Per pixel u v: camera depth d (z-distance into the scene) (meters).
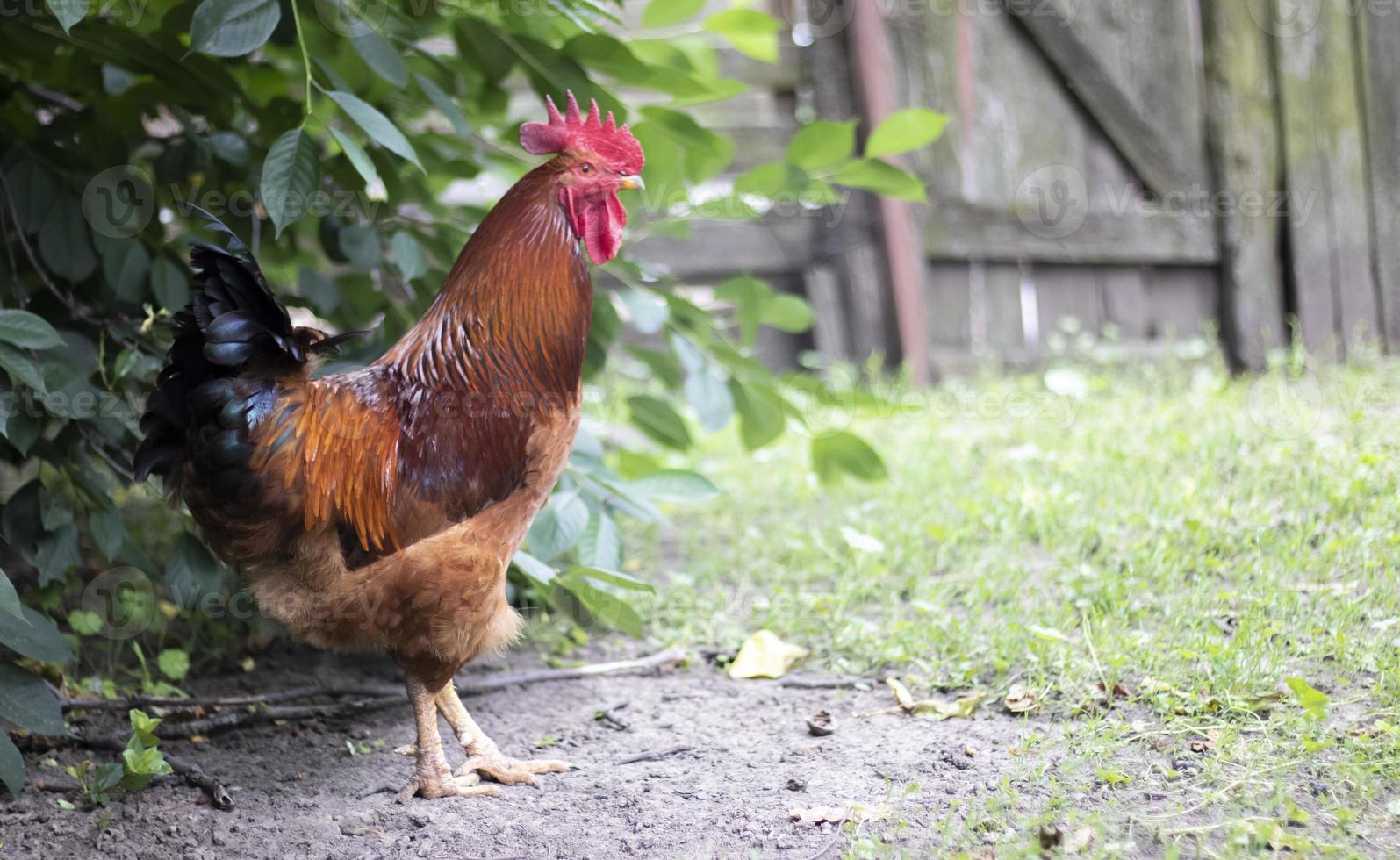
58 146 1.98
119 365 1.88
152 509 2.36
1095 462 2.42
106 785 1.75
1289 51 3.33
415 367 1.78
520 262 1.79
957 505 2.34
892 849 1.63
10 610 1.67
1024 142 3.36
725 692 1.96
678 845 1.66
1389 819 1.62
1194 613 1.94
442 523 1.75
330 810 1.76
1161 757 1.73
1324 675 1.83
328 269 2.46
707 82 2.06
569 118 1.82
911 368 3.33
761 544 2.35
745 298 2.23
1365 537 2.01
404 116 2.14
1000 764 1.74
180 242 2.08
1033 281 3.46
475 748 1.81
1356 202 3.38
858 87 3.30
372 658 2.10
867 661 1.99
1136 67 3.33
